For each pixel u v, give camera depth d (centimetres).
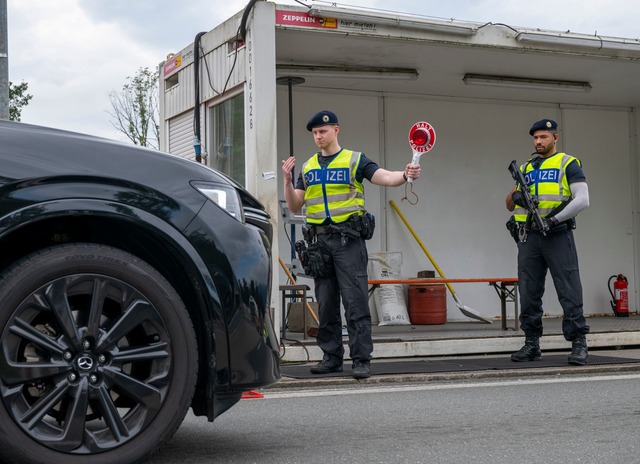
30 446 288
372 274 1027
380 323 1012
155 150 330
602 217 1171
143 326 312
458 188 1107
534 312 745
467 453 369
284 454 365
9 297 289
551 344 827
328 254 642
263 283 332
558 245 719
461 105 1111
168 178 321
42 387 310
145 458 310
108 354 304
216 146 839
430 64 957
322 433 419
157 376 312
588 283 1159
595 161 1173
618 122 1190
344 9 767
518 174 729
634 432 419
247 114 757
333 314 660
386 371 675
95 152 312
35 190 295
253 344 328
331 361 661
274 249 736
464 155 1111
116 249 308
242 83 771
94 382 301
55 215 295
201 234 321
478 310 1112
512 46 838
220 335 323
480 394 561
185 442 393
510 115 1134
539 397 543
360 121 1056
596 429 428
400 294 1033
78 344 298
